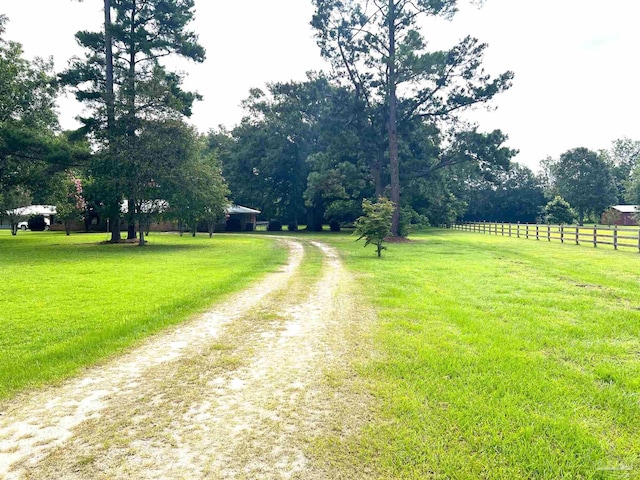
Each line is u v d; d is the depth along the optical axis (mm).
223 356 5039
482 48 25172
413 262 14266
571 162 67000
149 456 2980
